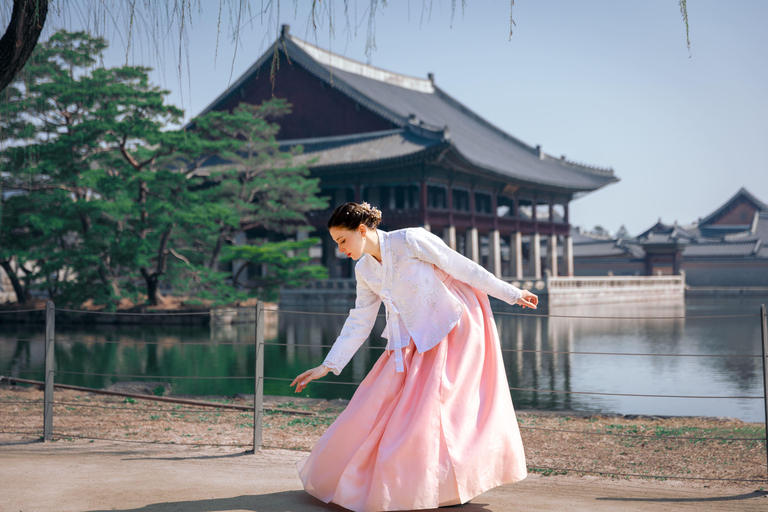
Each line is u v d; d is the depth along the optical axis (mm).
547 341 19938
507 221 48375
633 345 18562
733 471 4395
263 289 31906
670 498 3510
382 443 2795
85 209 25109
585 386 11047
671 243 60344
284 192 32406
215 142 28750
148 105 24859
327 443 2979
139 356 15367
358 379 11219
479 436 2811
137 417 6418
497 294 2967
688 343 19094
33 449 4688
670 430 6223
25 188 25297
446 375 2867
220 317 27484
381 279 2975
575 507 3195
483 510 3047
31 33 5180
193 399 8234
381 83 51000
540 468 4445
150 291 28391
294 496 3260
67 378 11375
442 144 36656
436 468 2721
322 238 45688
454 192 47969
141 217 26688
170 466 4078
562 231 54812
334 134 44188
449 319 2934
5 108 6582
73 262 25469
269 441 5234
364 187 43125
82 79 23516
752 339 20156
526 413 7465
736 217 72500
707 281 63094
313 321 29844
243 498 3213
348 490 2816
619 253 63500
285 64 43906
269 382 11164
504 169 44625
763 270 61719
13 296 36594
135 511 2971
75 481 3586
